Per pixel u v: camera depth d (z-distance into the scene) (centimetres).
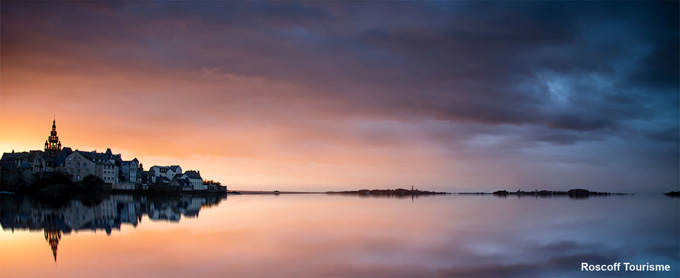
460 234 5412
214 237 4956
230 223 6506
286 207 11475
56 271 3300
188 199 17025
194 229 5681
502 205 13300
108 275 3206
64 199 13000
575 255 4162
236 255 3928
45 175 16775
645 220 7400
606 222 7012
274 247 4347
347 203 14975
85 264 3519
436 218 7688
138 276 3188
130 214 7919
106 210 8788
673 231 5844
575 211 9881
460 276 3362
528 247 4528
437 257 3991
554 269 3634
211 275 3234
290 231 5569
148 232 5338
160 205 11269
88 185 16975
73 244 4403
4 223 6100
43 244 4388
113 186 18388
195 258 3781
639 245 4719
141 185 19512
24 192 16038
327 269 3478
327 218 7569
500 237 5181
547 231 5762
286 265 3581
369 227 6097
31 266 3434
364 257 3938
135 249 4150
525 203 15250
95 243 4462
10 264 3500
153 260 3681
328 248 4341
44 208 9012
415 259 3891
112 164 18538
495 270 3559
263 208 10800
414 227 6122
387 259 3872
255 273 3319
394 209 10581
